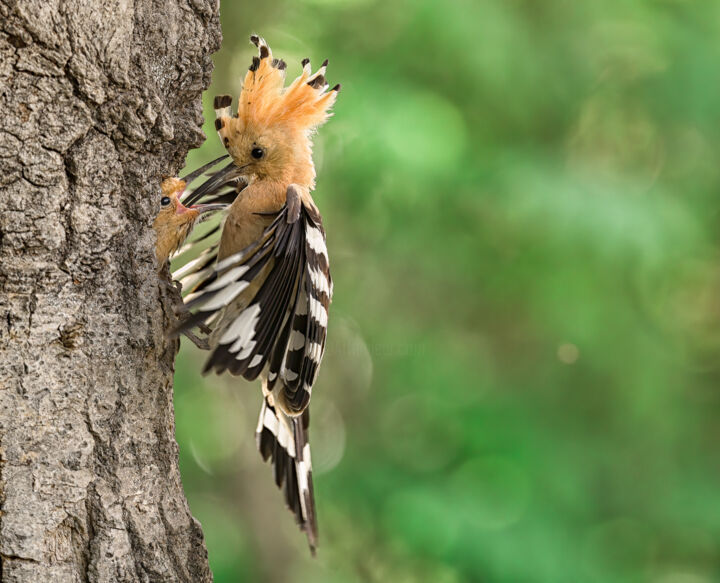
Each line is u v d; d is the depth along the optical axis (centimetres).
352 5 1216
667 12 1297
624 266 1256
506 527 1230
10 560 433
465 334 1438
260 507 1401
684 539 1363
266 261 468
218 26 524
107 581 452
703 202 1366
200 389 1388
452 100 1235
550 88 1272
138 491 468
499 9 1191
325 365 1464
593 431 1359
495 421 1338
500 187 1194
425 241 1307
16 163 439
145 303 477
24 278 441
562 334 1297
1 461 433
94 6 454
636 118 1361
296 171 595
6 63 433
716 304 1530
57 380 446
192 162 1184
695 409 1439
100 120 463
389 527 1233
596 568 1227
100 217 463
